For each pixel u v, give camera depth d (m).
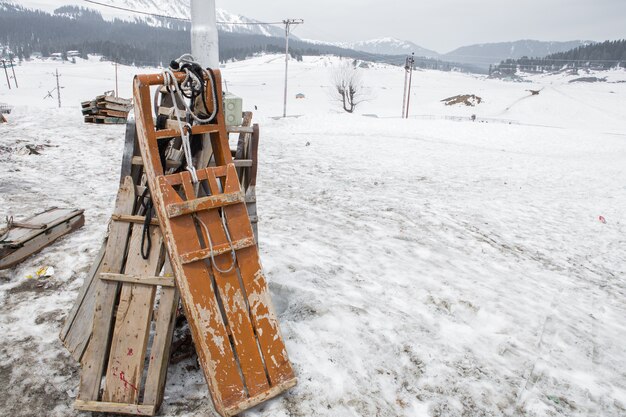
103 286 3.16
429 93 108.81
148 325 3.14
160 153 3.34
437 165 17.45
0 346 3.76
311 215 8.81
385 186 12.56
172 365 3.60
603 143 28.78
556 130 32.12
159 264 3.21
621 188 15.59
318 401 3.28
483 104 85.25
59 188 8.73
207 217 3.10
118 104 18.16
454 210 10.46
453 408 3.48
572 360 4.50
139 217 3.21
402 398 3.50
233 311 3.10
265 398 3.10
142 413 3.01
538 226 10.10
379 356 3.96
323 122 29.34
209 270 3.09
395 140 24.12
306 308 4.59
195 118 3.13
